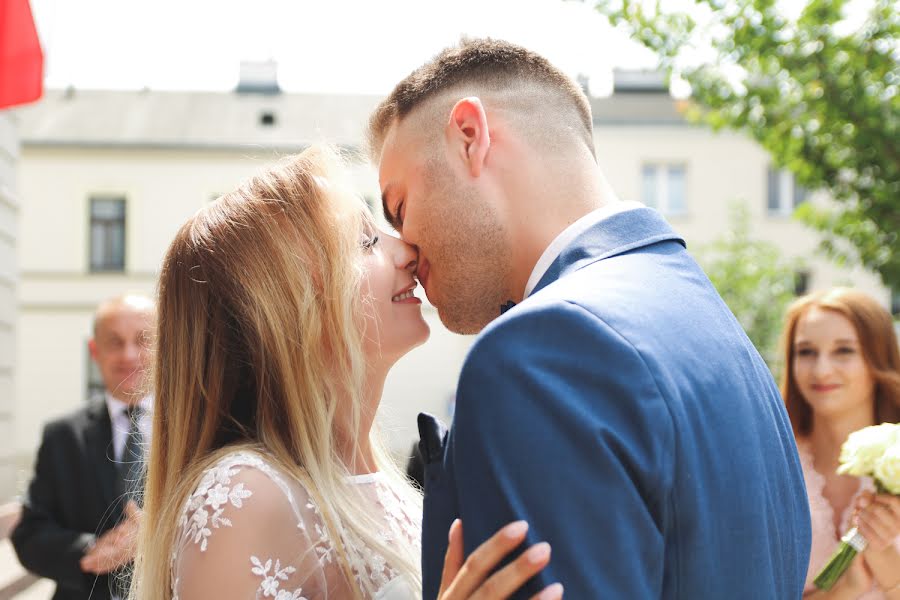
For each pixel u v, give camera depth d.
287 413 1.71
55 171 21.86
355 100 26.50
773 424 1.41
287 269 1.75
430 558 1.28
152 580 1.64
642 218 1.46
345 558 1.62
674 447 1.16
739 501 1.23
